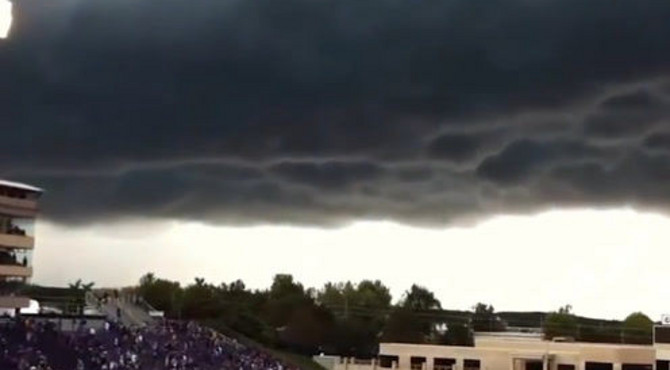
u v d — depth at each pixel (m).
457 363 161.38
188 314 191.38
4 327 126.31
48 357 122.31
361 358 193.88
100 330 140.50
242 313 187.25
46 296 168.00
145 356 138.00
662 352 144.75
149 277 199.88
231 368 148.88
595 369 150.50
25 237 141.00
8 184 137.88
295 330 187.12
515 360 156.38
